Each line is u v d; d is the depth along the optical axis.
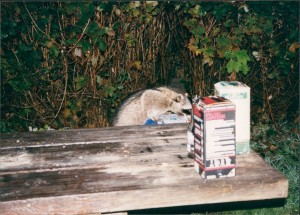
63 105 3.26
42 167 1.65
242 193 1.56
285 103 3.47
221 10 3.14
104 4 3.11
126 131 1.97
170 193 1.52
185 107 3.30
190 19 3.17
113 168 1.63
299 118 3.45
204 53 3.19
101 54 3.24
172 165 1.65
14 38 3.09
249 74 3.40
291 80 3.45
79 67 3.23
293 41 3.35
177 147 1.79
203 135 1.54
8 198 1.46
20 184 1.54
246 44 3.33
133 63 3.32
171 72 3.46
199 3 3.17
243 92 1.68
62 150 1.79
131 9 3.20
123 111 3.21
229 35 3.23
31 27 3.09
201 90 3.39
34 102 3.23
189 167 1.63
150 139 1.87
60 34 3.13
